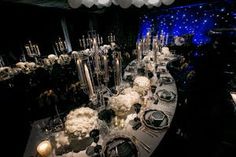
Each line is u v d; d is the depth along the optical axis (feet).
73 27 29.63
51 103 6.62
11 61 19.84
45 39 24.97
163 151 7.88
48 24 24.66
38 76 8.99
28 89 8.21
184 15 27.32
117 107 5.97
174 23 29.22
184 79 15.43
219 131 10.41
